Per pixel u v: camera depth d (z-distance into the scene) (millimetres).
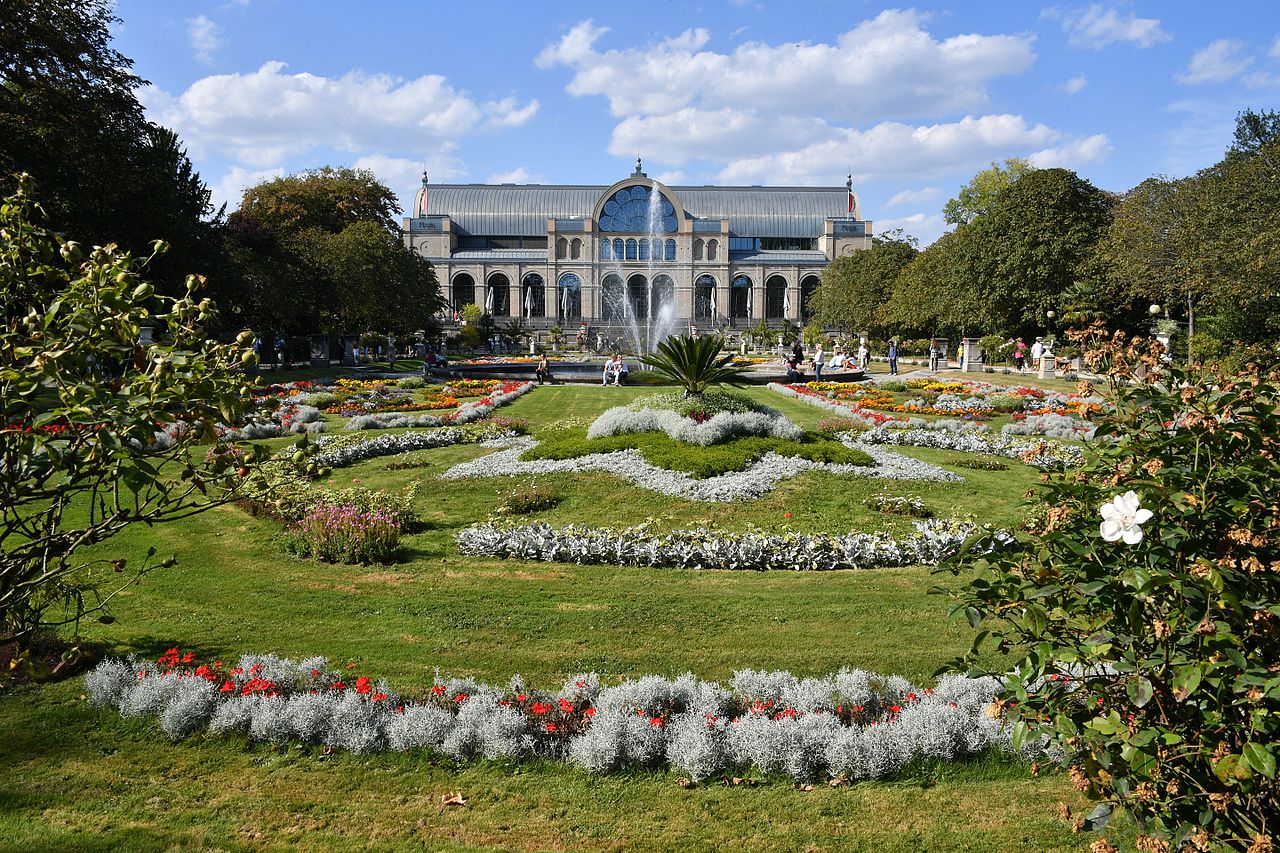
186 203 37812
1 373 3738
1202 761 3477
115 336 4094
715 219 116875
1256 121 42219
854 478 15633
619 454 16719
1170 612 3346
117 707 6922
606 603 9844
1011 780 5992
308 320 59375
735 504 14227
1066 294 43938
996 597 3785
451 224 118000
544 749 6359
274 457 4520
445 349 81625
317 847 5176
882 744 6141
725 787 5949
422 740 6348
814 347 70562
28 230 4445
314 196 74250
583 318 112562
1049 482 4145
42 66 27656
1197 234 32406
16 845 5082
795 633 8938
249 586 10195
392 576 10742
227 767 6137
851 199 127500
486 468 16594
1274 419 3686
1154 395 3979
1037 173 47656
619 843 5270
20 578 4633
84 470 4141
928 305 59000
